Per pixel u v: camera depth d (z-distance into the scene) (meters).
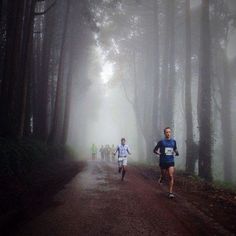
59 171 18.19
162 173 11.63
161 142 11.28
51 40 28.67
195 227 7.29
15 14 17.28
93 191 11.84
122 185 13.85
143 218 7.91
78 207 8.97
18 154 14.54
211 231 7.04
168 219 7.89
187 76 22.58
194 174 19.38
